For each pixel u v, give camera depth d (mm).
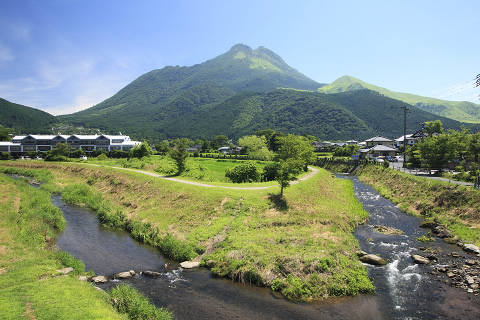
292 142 30547
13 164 75688
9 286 14023
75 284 14891
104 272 18281
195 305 14352
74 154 93875
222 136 171000
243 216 25000
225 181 41188
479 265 18328
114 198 39656
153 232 24328
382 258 19719
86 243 23688
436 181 33812
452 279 16812
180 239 22438
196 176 44438
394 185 43156
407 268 18328
